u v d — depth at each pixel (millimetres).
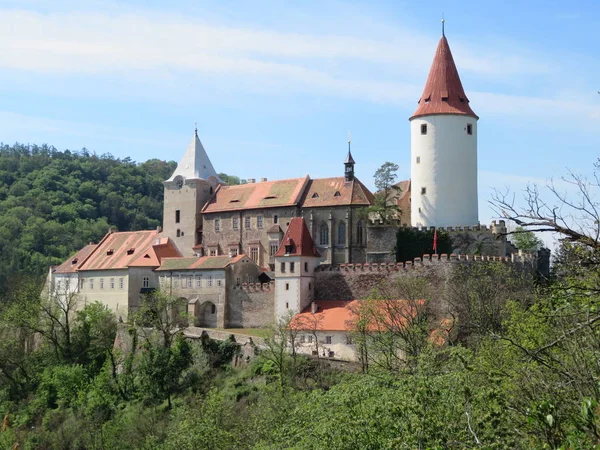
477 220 138625
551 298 32531
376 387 57969
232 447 75312
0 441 109312
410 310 103562
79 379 124750
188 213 164250
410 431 36656
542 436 29484
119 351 134625
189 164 166875
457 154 136500
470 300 100000
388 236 132375
